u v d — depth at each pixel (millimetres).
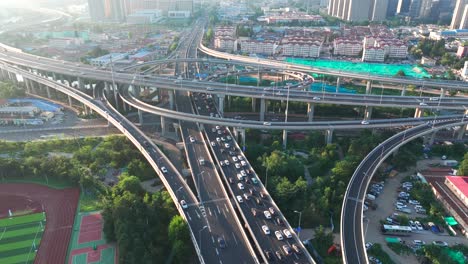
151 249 173750
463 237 194500
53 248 184750
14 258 178125
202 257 161500
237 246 172625
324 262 174500
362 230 179625
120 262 168125
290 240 175250
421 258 179625
